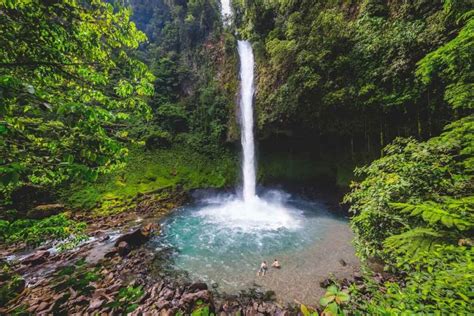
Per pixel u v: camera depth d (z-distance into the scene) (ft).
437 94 37.35
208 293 27.61
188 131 102.68
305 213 61.46
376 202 17.26
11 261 37.52
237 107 86.84
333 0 56.13
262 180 79.56
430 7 39.09
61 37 11.02
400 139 21.72
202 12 110.01
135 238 45.68
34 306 23.09
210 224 57.11
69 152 8.27
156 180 82.69
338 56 50.21
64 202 62.80
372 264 31.17
